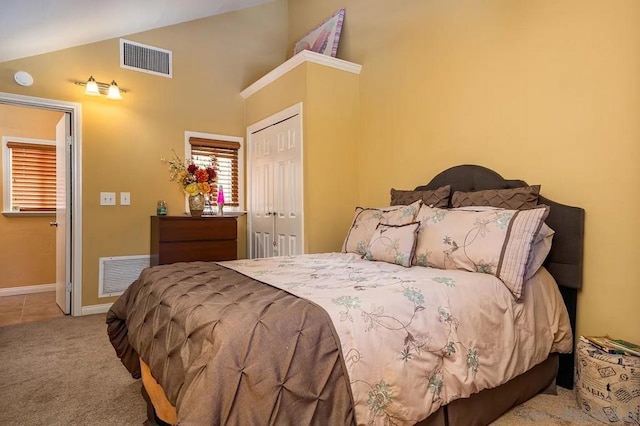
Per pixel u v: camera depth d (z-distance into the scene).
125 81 3.68
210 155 4.19
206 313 1.27
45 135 4.64
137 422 1.73
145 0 3.03
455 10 2.77
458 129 2.75
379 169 3.39
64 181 3.51
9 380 2.15
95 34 3.35
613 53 1.97
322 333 1.17
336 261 2.35
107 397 1.96
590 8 2.06
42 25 2.74
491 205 2.26
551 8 2.23
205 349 1.12
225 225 3.71
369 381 1.20
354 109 3.58
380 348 1.26
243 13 4.41
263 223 4.05
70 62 3.41
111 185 3.61
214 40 4.21
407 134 3.14
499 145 2.49
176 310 1.42
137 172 3.73
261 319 1.16
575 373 2.00
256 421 1.00
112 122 3.61
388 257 2.22
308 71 3.31
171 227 3.46
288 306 1.26
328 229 3.39
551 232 2.04
